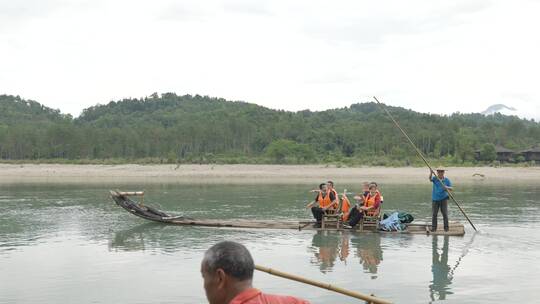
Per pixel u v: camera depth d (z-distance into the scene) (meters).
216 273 2.84
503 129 104.88
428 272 11.38
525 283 10.46
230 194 32.19
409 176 55.78
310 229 17.08
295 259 12.64
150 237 15.78
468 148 78.88
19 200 27.84
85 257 12.95
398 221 16.72
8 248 14.16
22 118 132.88
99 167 70.00
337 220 17.19
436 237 15.75
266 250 13.73
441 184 16.27
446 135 91.12
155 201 27.42
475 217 20.67
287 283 10.39
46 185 41.72
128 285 10.32
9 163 76.62
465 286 10.23
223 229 17.28
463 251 13.64
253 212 22.52
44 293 9.77
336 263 12.24
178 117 125.00
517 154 82.19
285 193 33.16
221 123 96.00
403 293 9.77
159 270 11.55
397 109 140.38
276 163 76.19
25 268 11.80
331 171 62.41
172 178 53.94
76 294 9.72
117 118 130.25
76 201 27.34
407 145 86.56
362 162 73.94
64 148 85.88
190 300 9.34
